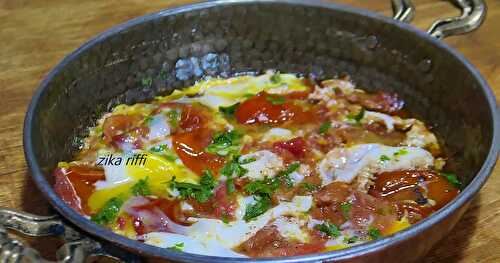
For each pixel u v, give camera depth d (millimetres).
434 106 505
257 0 524
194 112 498
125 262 376
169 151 473
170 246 421
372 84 533
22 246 372
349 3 633
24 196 475
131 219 436
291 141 481
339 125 500
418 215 436
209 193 450
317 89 531
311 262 360
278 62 546
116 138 482
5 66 572
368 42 524
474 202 469
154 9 635
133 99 525
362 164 471
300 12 527
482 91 457
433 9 621
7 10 633
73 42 596
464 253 443
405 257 385
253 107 503
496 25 606
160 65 530
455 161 478
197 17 525
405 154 476
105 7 637
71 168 463
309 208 442
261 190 449
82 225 376
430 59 501
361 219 431
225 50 542
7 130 518
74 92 489
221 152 473
